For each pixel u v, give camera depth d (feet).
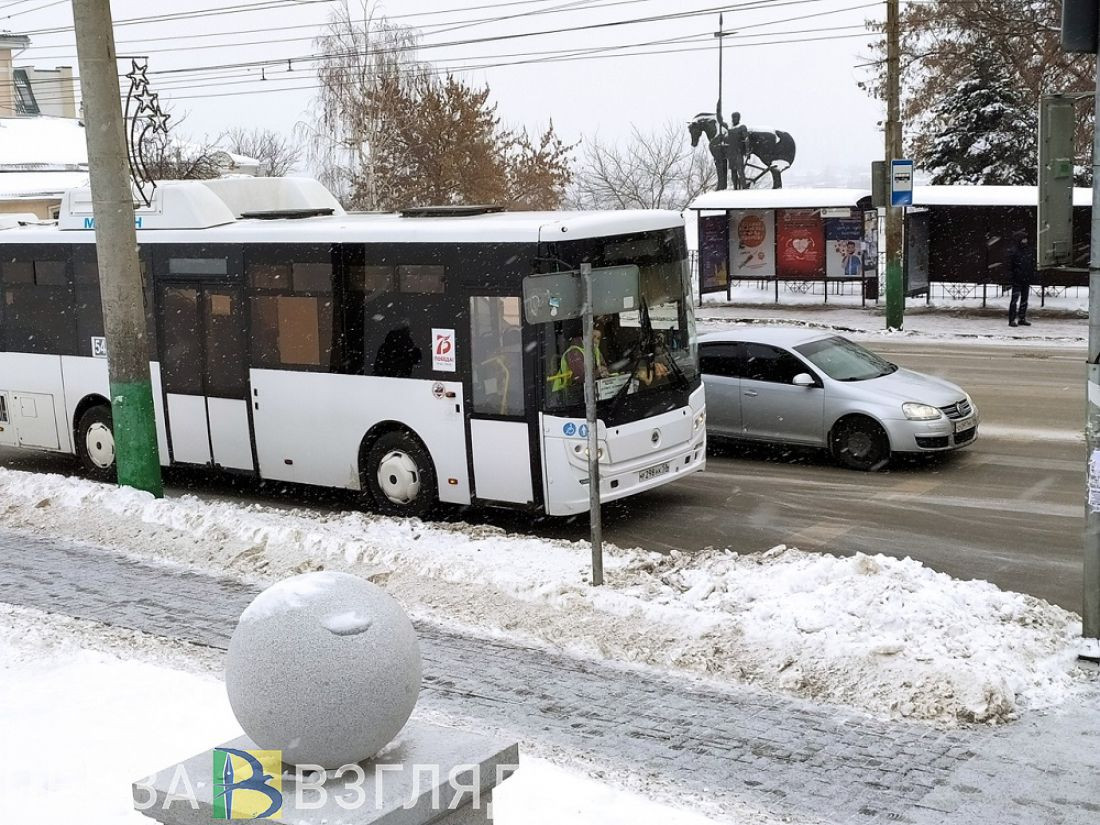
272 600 14.92
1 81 207.51
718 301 115.14
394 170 144.25
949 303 106.52
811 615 28.60
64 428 52.65
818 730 24.04
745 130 144.77
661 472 41.24
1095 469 27.02
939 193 101.40
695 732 23.98
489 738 15.92
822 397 49.11
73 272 51.11
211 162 154.10
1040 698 25.38
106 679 26.61
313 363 44.11
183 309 47.47
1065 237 27.37
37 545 40.14
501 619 31.17
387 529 39.50
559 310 31.78
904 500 43.78
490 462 40.14
